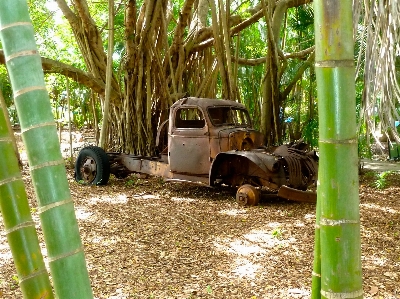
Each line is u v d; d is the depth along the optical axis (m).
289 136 12.09
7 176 1.53
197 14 12.20
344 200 1.49
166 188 8.75
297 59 12.36
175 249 5.11
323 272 1.56
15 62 1.40
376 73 1.80
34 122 1.41
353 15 1.77
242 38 13.87
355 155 1.49
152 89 11.10
